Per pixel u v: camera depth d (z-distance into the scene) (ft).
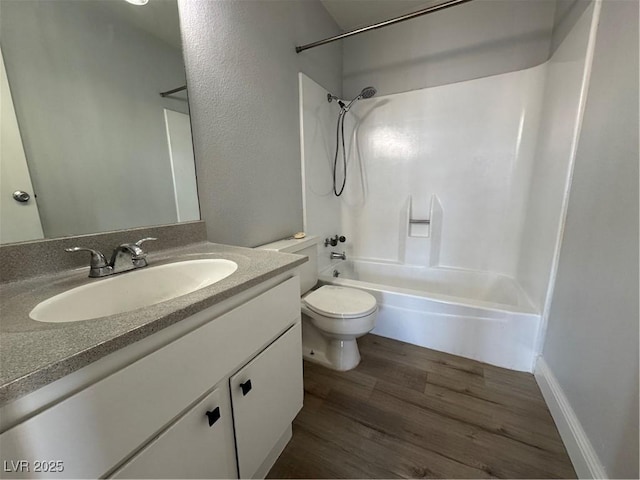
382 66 7.34
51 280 2.44
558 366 4.03
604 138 3.25
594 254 3.26
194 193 3.78
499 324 4.98
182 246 3.63
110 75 2.93
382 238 8.09
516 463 3.33
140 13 3.12
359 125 7.82
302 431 3.82
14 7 2.30
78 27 2.68
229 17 4.07
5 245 2.27
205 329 2.05
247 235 4.73
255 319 2.58
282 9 5.17
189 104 3.61
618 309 2.71
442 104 6.84
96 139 2.85
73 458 1.41
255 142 4.73
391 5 6.51
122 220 3.10
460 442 3.61
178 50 3.44
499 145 6.42
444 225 7.29
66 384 1.37
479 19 6.22
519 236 6.41
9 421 1.21
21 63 2.35
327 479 3.20
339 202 8.09
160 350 1.76
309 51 6.10
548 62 5.56
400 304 5.78
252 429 2.68
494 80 6.26
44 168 2.51
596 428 2.94
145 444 1.74
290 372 3.20
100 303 2.42
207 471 2.23
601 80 3.44
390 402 4.30
